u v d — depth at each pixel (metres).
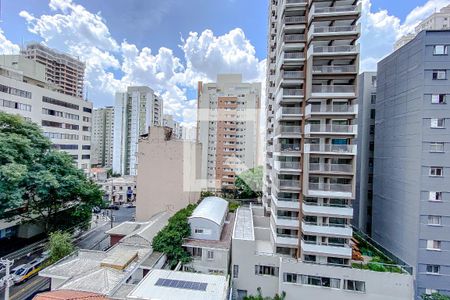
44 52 94.19
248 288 24.22
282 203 25.23
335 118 23.70
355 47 22.81
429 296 21.47
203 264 25.19
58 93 51.59
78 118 57.72
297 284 22.41
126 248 25.38
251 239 24.67
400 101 26.03
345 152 23.23
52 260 25.22
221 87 57.75
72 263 22.34
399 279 21.02
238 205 43.34
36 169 29.84
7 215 30.73
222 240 27.38
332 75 23.62
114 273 20.23
